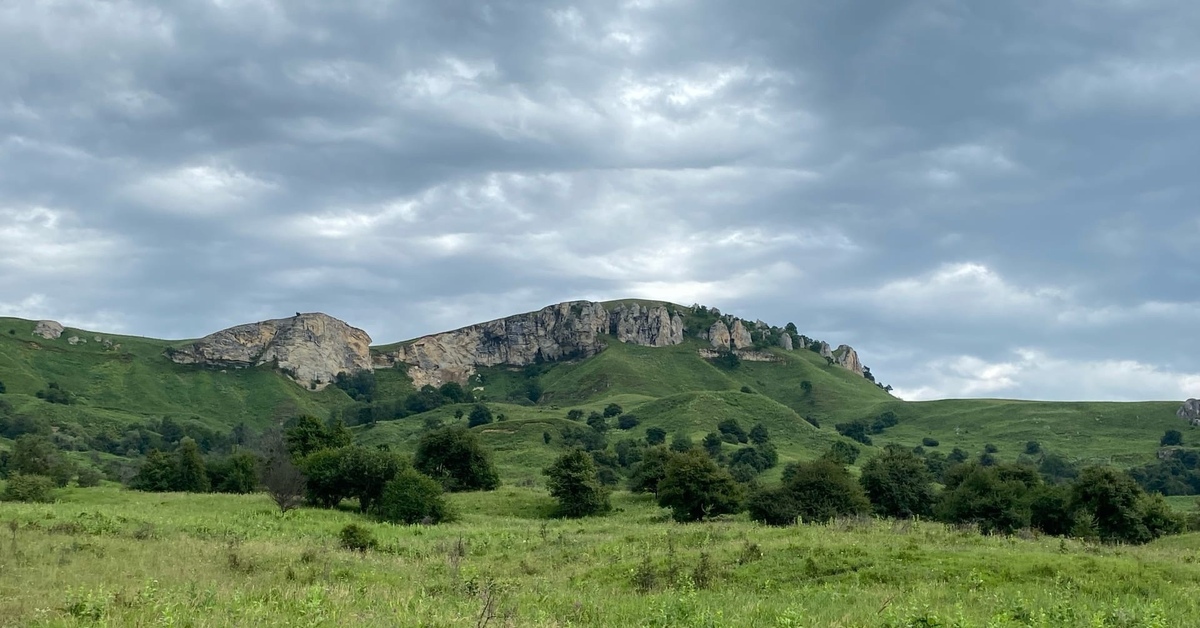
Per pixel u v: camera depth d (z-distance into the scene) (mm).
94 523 38156
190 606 17484
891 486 69625
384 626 15938
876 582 24141
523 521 62312
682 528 45875
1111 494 54781
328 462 65500
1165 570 24781
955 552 27703
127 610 16719
